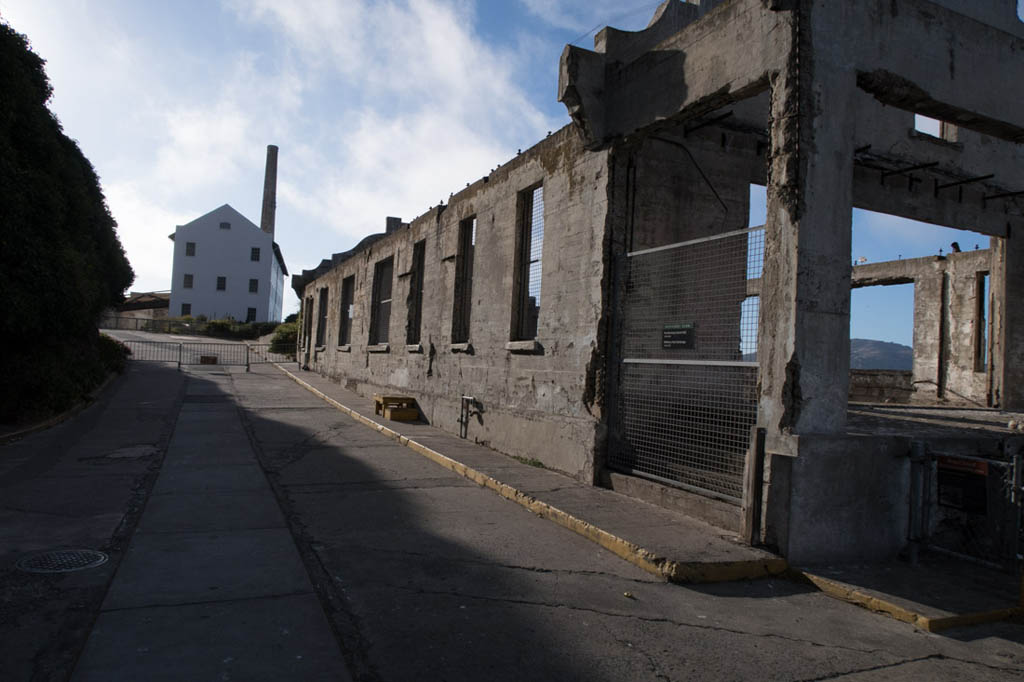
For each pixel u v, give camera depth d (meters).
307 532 5.96
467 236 12.94
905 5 6.20
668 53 7.24
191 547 5.36
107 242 19.44
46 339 12.11
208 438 11.16
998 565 5.32
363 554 5.38
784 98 5.66
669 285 8.30
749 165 9.29
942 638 4.28
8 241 10.09
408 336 15.34
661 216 8.52
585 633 4.04
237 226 67.25
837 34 5.77
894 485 5.86
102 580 4.53
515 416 10.00
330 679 3.27
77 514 6.26
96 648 3.48
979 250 17.23
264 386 21.36
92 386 16.05
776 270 5.67
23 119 11.12
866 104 10.60
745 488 5.76
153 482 7.78
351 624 3.98
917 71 6.19
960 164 11.84
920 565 5.64
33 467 8.41
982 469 5.99
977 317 17.23
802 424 5.48
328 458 9.79
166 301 68.56
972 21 6.62
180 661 3.38
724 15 6.47
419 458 10.16
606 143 8.27
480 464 9.17
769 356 5.70
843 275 5.70
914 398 18.97
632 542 5.61
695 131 8.83
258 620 3.95
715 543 5.68
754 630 4.26
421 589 4.64
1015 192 12.30
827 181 5.65
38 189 10.73
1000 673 3.79
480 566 5.20
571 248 8.87
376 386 17.48
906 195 11.31
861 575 5.27
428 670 3.43
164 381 20.78
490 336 11.09
